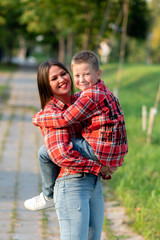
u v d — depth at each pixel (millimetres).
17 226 4648
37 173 6949
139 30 36812
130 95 16516
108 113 2645
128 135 9781
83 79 2691
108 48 28219
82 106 2609
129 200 5223
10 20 38750
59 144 2617
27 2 21781
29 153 8375
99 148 2641
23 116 13453
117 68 24188
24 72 35094
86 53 2719
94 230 2848
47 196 2908
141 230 4465
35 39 43531
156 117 12789
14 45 49250
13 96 19016
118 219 4852
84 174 2676
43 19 22891
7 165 7367
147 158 7496
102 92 2662
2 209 5180
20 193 5848
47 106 2768
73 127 2732
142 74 21453
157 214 4605
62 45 28594
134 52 60844
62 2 18359
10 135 10188
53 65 2781
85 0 18328
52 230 4582
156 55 63344
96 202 2812
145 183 5887
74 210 2650
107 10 18578
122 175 6285
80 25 19672
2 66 41594
